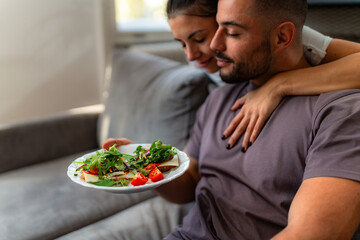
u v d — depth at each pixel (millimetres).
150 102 1435
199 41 948
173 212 1162
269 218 749
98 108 1940
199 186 914
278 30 768
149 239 1059
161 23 2471
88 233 1075
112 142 895
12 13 1858
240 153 833
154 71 1531
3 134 1550
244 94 938
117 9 2279
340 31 1288
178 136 1318
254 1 731
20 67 1936
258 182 773
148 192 1329
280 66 838
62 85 2104
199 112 1047
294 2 750
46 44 2000
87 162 731
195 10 897
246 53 775
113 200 1273
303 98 788
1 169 1556
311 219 589
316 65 888
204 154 917
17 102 1962
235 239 779
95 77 2236
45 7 1960
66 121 1763
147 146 854
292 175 737
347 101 694
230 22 755
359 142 632
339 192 601
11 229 1087
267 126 797
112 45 2229
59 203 1244
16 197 1289
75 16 2080
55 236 1090
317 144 684
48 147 1701
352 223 592
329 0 1300
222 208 821
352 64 772
